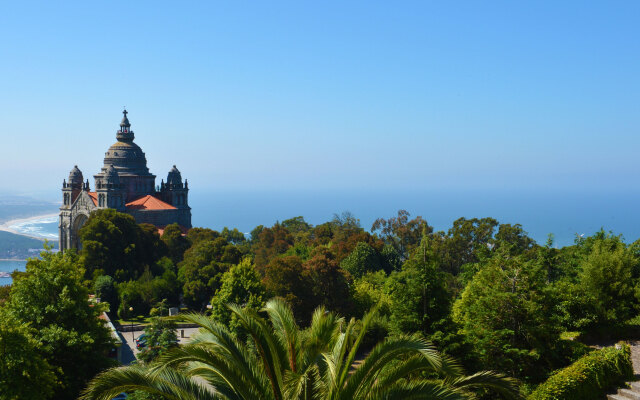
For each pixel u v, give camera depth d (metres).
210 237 154.50
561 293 41.88
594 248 48.91
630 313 45.00
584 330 41.53
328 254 88.69
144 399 37.12
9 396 34.91
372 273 111.50
